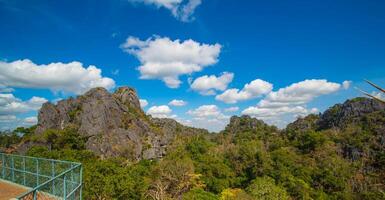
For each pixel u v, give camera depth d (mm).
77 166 13125
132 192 38219
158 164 68188
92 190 32875
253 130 171250
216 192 67938
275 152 92812
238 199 51094
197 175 64875
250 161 84500
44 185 9867
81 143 79750
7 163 15727
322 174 77062
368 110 132000
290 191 65688
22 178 14648
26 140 82562
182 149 103562
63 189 11250
